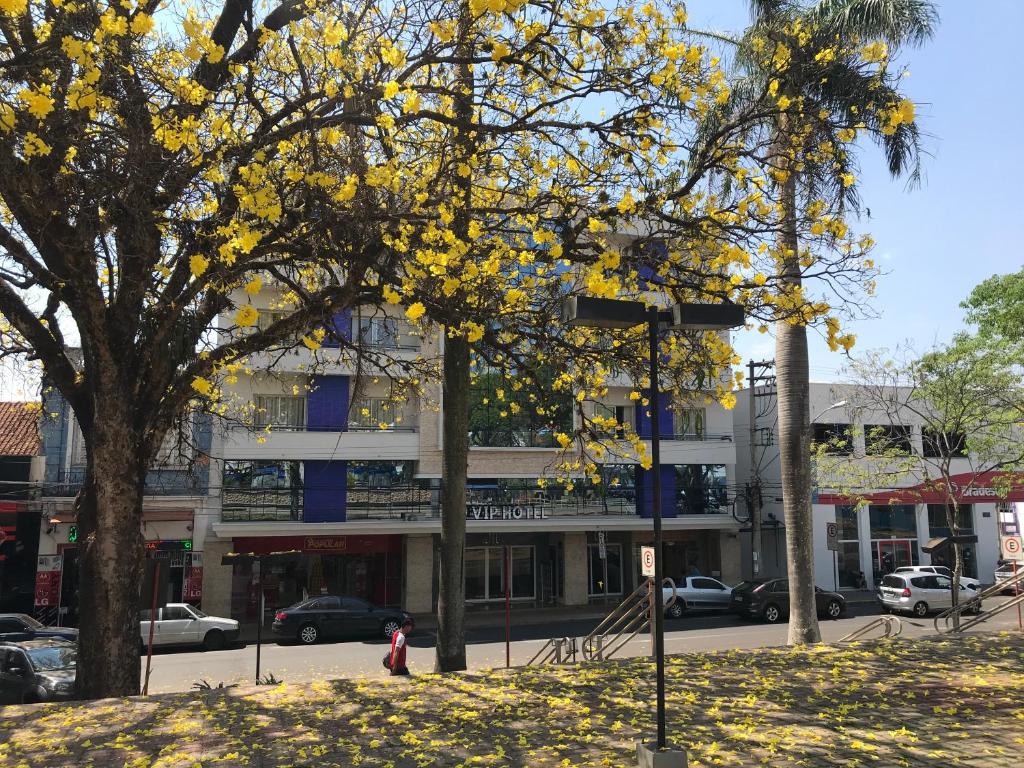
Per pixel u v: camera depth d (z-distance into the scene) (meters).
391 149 7.50
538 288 9.17
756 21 13.24
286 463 24.73
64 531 22.23
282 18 8.08
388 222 7.34
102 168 6.68
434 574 26.28
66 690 10.17
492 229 7.84
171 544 23.25
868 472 23.66
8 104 5.62
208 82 7.57
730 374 9.04
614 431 9.30
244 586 24.64
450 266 6.94
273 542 24.61
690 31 10.55
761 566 30.06
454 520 10.38
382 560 26.48
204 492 23.77
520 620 24.23
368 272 8.88
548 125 7.98
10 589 21.89
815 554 29.80
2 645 11.60
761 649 10.99
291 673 15.27
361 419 25.19
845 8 13.21
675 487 29.64
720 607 24.59
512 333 8.73
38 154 6.07
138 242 6.97
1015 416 20.66
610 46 7.69
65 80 6.47
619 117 8.00
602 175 8.20
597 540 29.22
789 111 8.25
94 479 7.87
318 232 7.17
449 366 10.55
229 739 6.02
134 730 6.29
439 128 8.79
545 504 27.08
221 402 14.84
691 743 5.94
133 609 7.89
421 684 8.20
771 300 7.43
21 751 5.70
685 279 8.48
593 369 9.99
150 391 8.20
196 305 9.30
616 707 7.13
